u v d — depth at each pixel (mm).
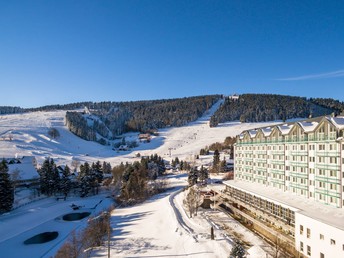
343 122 49938
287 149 63781
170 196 99438
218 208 79438
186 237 57344
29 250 62156
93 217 75812
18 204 94500
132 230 66500
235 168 92500
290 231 50375
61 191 116000
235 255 40688
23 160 133750
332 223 39812
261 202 62719
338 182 48000
